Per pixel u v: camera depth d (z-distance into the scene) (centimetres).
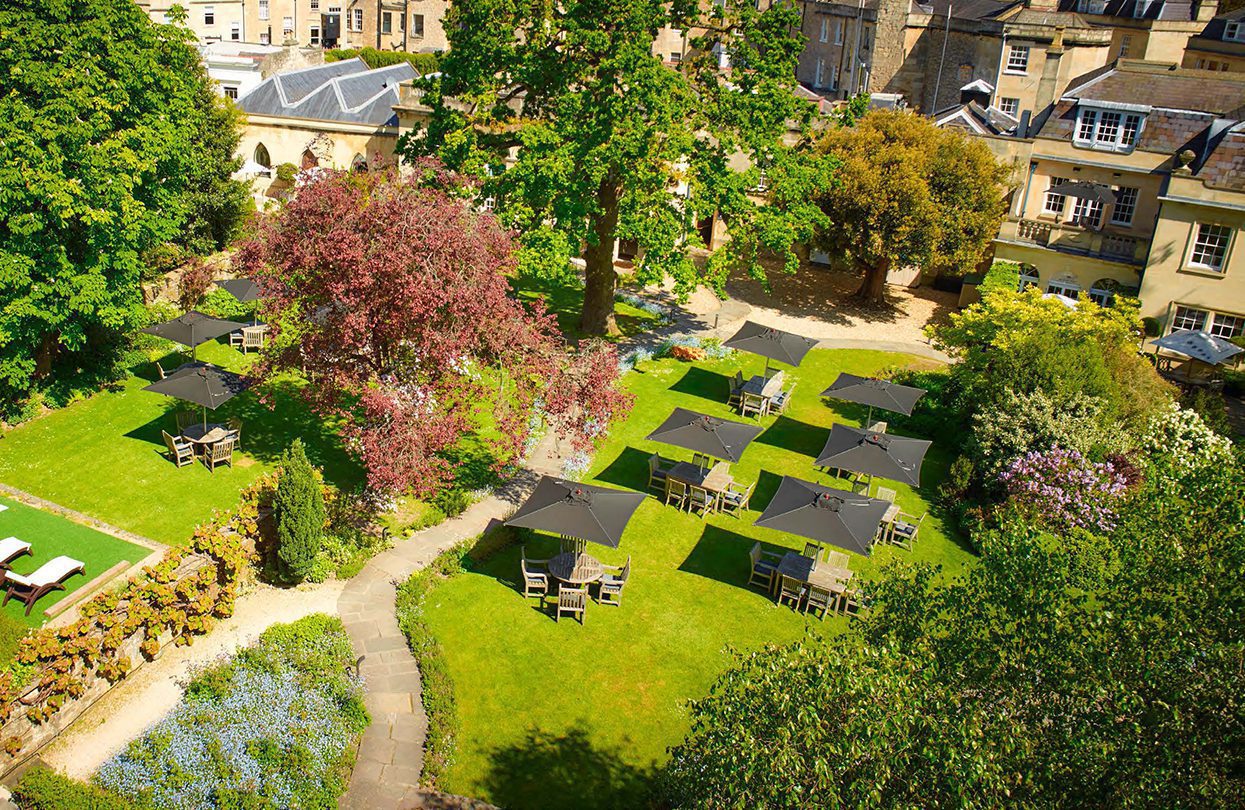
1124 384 3688
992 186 4834
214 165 4634
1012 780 1327
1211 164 4434
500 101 4138
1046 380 3534
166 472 3080
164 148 3350
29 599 2370
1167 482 1639
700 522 3127
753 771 1341
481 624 2522
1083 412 3409
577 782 2067
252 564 2594
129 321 3491
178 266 4469
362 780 2011
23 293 3128
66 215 2986
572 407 3191
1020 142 5194
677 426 3155
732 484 3278
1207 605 1443
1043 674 1473
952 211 4756
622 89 3928
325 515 2648
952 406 3944
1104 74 5406
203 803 1864
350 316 2588
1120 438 3388
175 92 3547
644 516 3122
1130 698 1348
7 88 3059
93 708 2122
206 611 2369
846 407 4072
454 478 3103
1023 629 1536
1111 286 4925
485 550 2789
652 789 2066
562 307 4744
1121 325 3950
